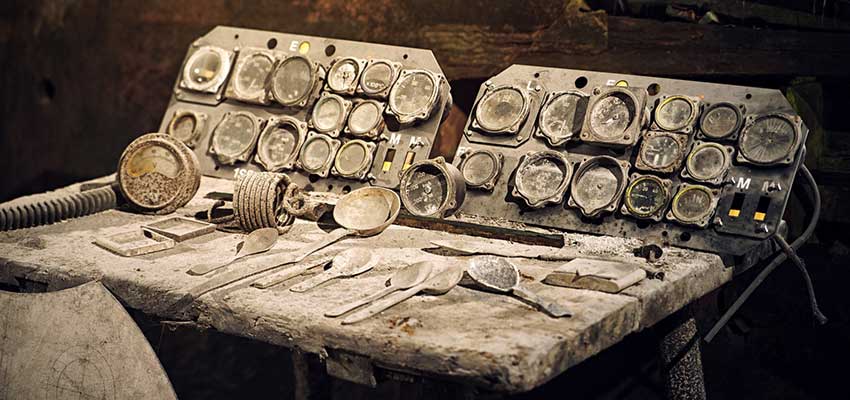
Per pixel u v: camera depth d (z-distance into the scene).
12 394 2.42
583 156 2.92
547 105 3.01
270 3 4.02
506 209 2.94
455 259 2.55
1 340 2.45
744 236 2.65
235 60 3.46
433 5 3.85
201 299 2.27
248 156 3.29
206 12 4.07
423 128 3.10
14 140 4.61
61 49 4.37
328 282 2.37
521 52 3.77
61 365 2.42
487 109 3.07
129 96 4.23
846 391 3.36
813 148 3.45
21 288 2.55
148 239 2.74
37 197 2.93
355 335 2.01
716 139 2.80
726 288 3.33
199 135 3.39
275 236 2.65
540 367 1.86
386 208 2.82
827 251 3.45
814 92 3.46
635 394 3.65
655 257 2.55
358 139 3.16
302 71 3.31
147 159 3.03
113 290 2.41
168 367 4.08
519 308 2.15
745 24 3.48
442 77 3.12
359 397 3.87
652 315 2.29
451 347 1.89
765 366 3.49
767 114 2.77
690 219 2.71
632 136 2.83
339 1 3.95
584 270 2.34
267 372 4.05
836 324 3.38
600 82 3.02
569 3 3.67
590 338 2.04
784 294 3.45
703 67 3.51
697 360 2.91
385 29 3.92
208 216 2.91
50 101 4.48
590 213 2.81
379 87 3.17
